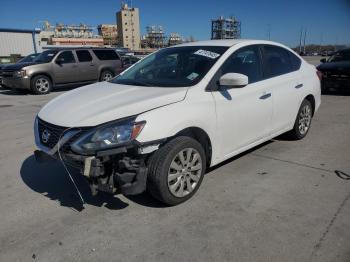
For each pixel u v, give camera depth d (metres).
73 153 3.31
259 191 4.03
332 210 3.57
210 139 3.99
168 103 3.62
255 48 4.88
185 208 3.67
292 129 5.74
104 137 3.23
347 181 4.28
